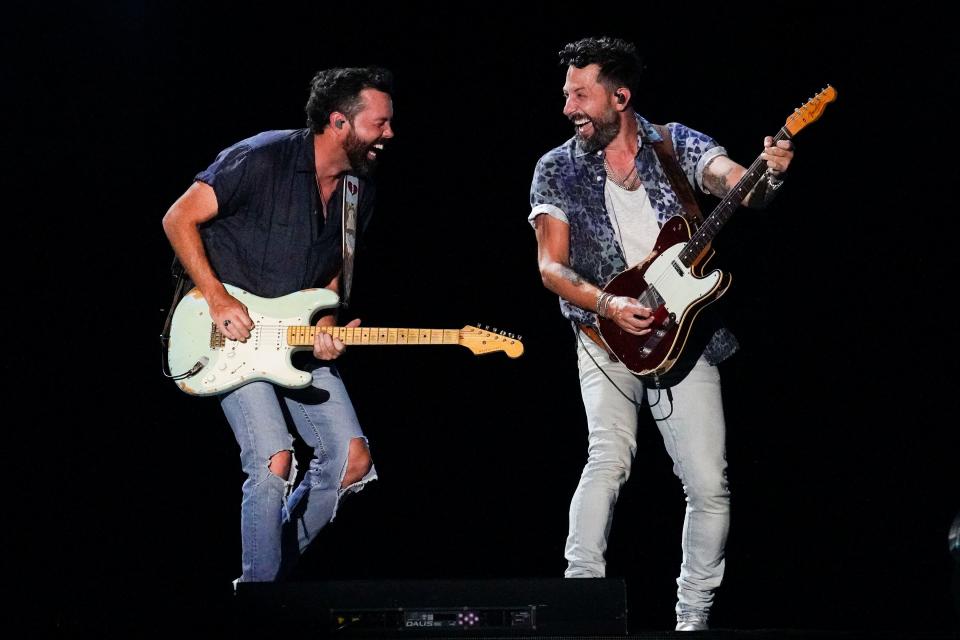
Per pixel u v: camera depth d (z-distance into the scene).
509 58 18.41
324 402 13.19
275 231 12.95
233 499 18.22
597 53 12.99
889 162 17.83
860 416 17.86
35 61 18.39
